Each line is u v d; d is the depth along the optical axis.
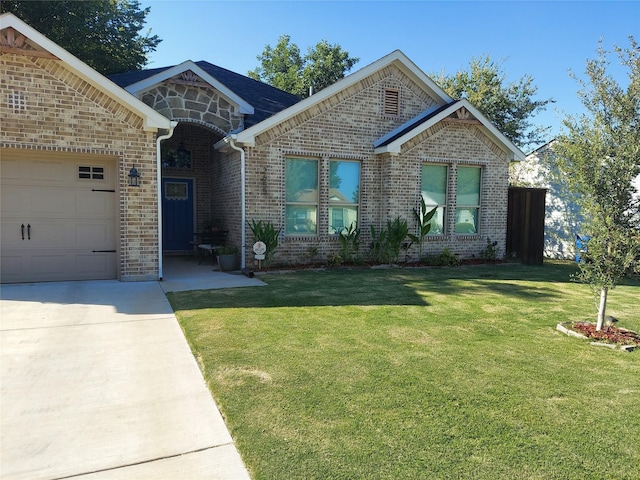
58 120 7.05
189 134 12.77
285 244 9.91
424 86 11.27
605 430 2.75
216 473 2.30
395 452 2.46
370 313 5.67
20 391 3.27
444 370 3.72
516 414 2.94
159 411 2.99
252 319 5.27
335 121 10.26
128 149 7.59
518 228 12.23
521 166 15.79
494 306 6.28
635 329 5.20
